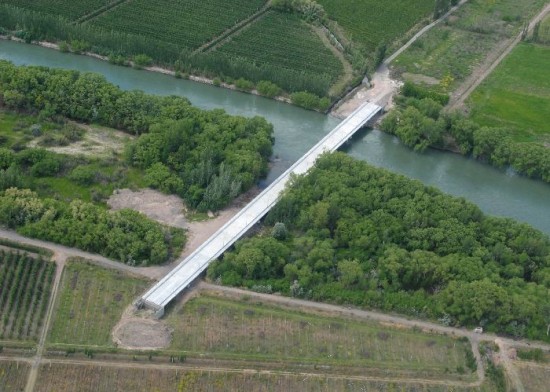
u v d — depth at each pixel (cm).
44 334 19988
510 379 19862
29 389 18750
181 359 19550
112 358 19500
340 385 19450
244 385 19212
